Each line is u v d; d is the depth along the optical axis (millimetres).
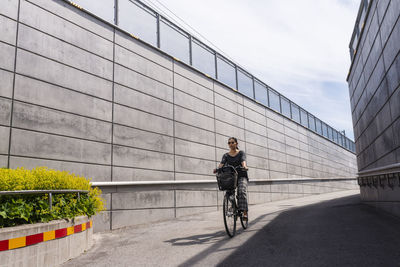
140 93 9438
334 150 28344
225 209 5656
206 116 12367
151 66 10055
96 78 8188
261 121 16766
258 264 4066
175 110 10758
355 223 6598
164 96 10367
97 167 7809
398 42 6453
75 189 5277
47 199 4668
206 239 5828
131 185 8633
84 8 8203
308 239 5293
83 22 8133
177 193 10242
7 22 6551
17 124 6414
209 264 4188
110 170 8117
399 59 6465
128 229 7895
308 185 21266
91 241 5852
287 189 18250
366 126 10383
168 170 10000
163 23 11117
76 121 7516
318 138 24922
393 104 7078
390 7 6844
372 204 9453
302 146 21594
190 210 10680
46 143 6840
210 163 12078
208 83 12891
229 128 13789
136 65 9484
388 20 7066
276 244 5059
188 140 11133
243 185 6148
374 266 3705
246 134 15109
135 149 8945
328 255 4266
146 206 9000
